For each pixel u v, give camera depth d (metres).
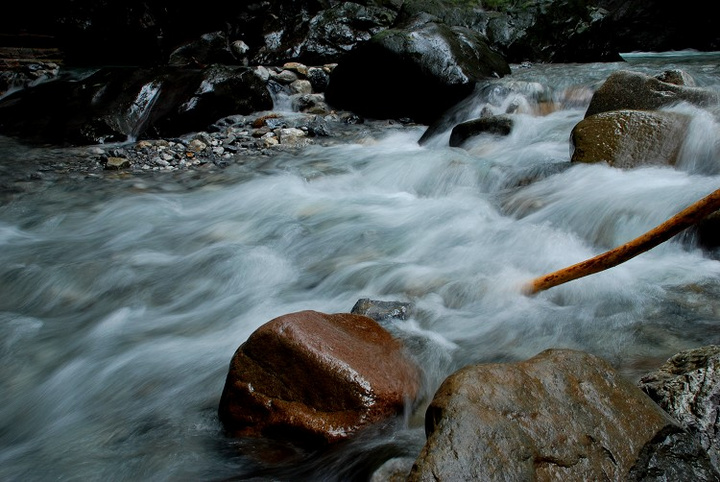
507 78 11.27
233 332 4.52
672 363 3.14
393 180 7.74
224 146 9.61
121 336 4.58
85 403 3.83
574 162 6.56
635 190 5.72
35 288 5.45
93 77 11.59
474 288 4.70
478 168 7.25
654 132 6.35
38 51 16.12
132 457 3.21
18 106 11.53
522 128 8.61
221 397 3.44
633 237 5.25
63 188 8.04
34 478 3.16
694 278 4.54
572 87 10.15
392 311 4.28
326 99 12.03
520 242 5.54
